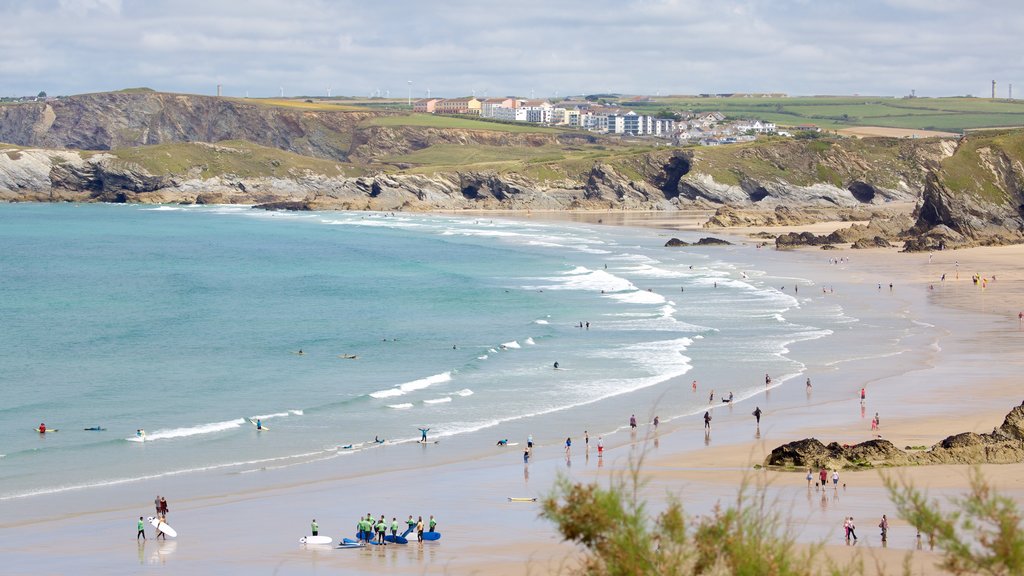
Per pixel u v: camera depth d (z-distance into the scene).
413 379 76.88
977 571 16.44
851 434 56.22
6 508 46.03
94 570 36.47
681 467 50.19
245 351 89.38
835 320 99.69
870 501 41.44
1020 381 69.75
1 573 36.22
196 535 41.28
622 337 92.19
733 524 17.12
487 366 80.50
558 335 93.88
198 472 52.53
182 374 79.50
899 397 66.38
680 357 82.25
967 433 49.50
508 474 51.09
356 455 55.88
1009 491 40.22
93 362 84.38
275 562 37.28
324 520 43.41
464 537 40.09
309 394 72.00
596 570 16.69
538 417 64.12
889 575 30.30
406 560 37.03
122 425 63.25
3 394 72.44
